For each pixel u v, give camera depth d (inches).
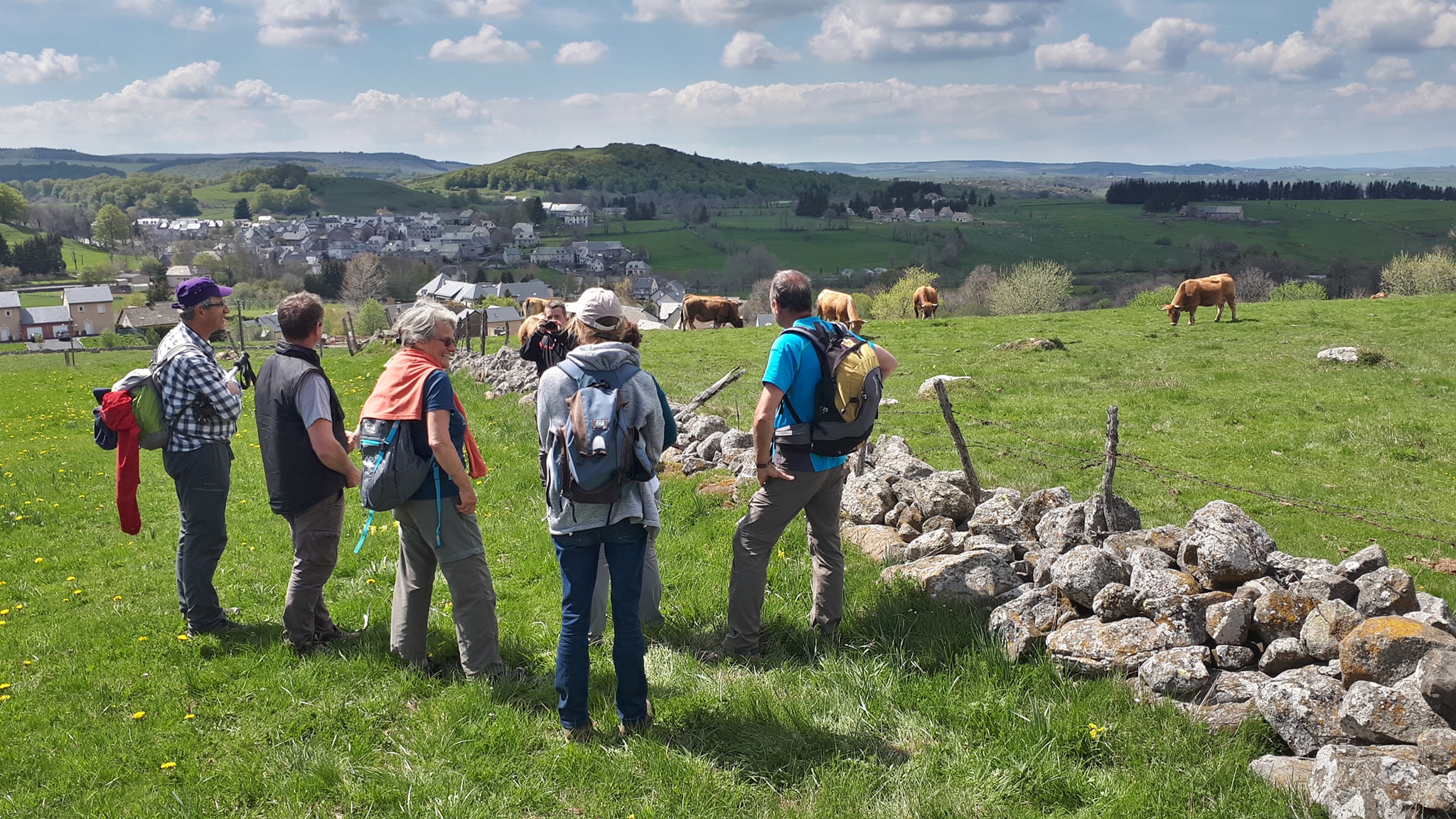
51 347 4173.2
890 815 156.3
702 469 406.3
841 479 223.0
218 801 167.9
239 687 213.6
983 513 273.4
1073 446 557.9
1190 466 513.7
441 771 173.6
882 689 197.3
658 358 1112.8
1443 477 482.9
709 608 253.4
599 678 212.7
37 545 363.6
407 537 215.9
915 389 807.1
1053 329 1253.7
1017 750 171.2
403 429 202.1
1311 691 162.2
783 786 167.8
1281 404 680.4
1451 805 133.2
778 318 216.7
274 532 368.2
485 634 214.4
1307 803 147.6
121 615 270.7
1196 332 1141.7
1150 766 163.5
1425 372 781.3
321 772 173.2
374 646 231.8
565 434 178.1
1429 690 146.5
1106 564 208.2
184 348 236.7
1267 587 197.5
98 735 191.0
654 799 162.9
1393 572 181.3
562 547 183.2
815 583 231.6
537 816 161.2
